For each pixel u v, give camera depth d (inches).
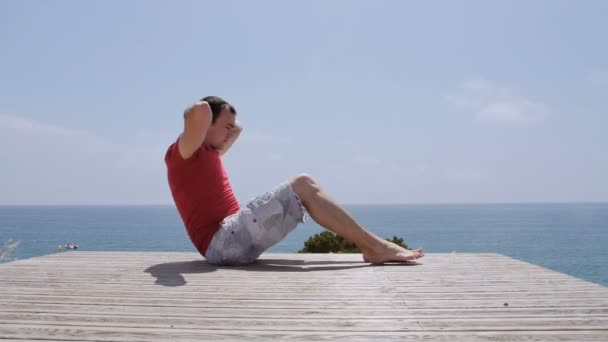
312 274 107.0
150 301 78.6
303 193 121.3
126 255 151.9
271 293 85.1
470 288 89.1
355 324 63.7
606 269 932.6
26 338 57.3
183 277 103.5
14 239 2074.3
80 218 5876.0
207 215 123.0
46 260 138.6
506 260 133.5
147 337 57.6
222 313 70.0
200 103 109.0
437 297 81.1
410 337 57.6
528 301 77.6
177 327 62.2
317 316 68.1
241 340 56.4
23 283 96.7
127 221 4670.3
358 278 101.0
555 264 1038.4
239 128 136.9
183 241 1911.9
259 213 120.0
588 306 73.8
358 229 122.3
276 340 56.5
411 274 106.7
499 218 4992.6
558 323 63.7
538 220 4311.0
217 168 125.3
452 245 1627.7
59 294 84.7
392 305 75.0
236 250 121.6
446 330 60.7
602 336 57.5
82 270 115.6
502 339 56.6
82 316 68.2
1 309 73.0
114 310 72.1
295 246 1700.3
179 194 123.2
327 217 120.3
